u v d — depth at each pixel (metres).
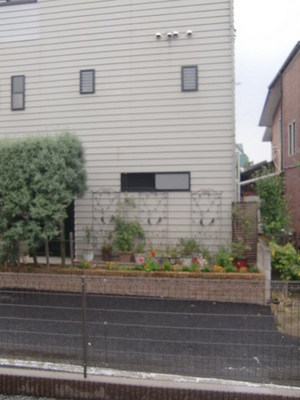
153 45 9.56
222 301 7.12
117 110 9.78
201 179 9.36
